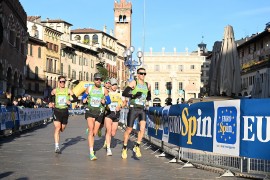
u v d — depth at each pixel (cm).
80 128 2734
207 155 964
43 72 7938
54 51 8331
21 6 4750
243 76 6450
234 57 1897
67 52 8888
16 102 2230
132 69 3378
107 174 855
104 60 10744
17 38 4659
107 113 1223
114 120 1356
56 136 1261
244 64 6425
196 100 1844
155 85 12600
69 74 8956
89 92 1127
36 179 779
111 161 1078
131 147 1511
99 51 10444
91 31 10762
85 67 9700
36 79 7738
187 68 12588
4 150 1307
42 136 1950
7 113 1892
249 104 803
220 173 901
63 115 1271
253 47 6109
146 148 1470
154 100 12575
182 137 1079
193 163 1005
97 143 1625
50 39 8206
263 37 5588
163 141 1289
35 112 2855
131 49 3338
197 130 990
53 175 827
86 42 10388
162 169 955
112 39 11612
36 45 7788
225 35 1914
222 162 912
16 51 4547
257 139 787
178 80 12594
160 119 1346
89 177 812
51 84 8238
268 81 2505
